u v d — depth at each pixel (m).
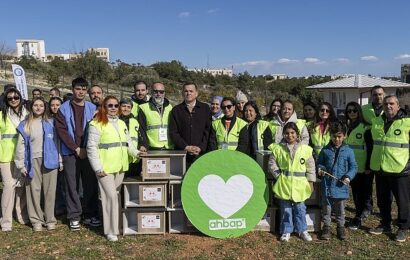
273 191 6.06
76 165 6.33
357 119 6.55
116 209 5.91
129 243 5.82
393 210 7.52
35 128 6.17
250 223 6.14
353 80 23.14
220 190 6.06
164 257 5.37
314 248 5.66
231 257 5.37
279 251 5.57
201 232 6.12
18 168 6.10
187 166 6.67
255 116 7.27
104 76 35.62
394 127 5.93
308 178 5.97
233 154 6.07
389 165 5.91
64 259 5.31
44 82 38.16
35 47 116.81
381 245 5.79
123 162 5.99
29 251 5.55
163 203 6.11
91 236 6.10
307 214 6.27
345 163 5.95
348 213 7.31
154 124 6.70
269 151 6.46
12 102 6.38
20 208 6.70
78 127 6.34
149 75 40.62
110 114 5.96
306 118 7.29
